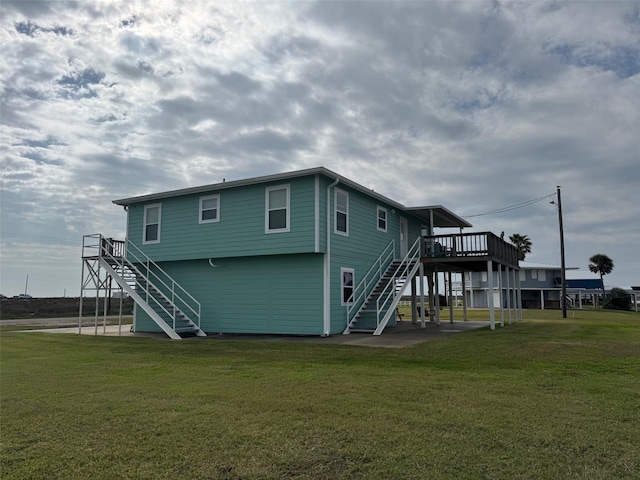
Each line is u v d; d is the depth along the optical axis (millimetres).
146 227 18297
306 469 3537
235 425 4637
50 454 3900
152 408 5340
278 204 15219
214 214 16609
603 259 56188
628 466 3559
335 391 6148
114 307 40219
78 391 6352
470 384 6590
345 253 15906
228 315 16422
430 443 4070
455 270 21188
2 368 8586
